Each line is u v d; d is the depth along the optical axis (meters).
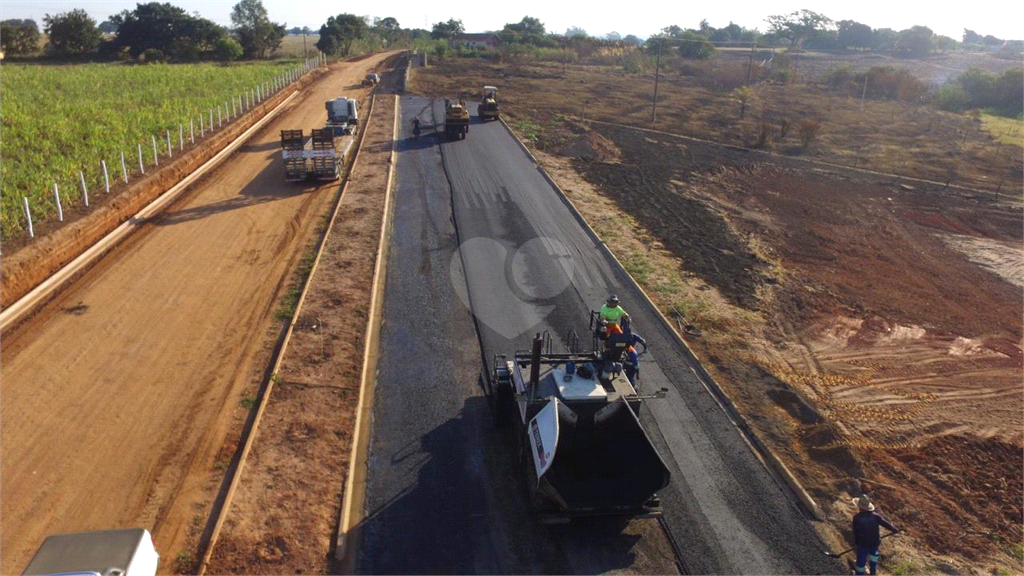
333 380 13.89
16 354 14.44
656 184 32.31
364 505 10.55
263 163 31.98
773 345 17.16
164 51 88.31
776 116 54.41
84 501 10.34
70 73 57.06
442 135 39.41
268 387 13.32
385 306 17.48
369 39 118.00
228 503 10.30
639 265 21.12
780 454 12.31
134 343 15.08
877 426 14.00
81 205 22.38
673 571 9.54
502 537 10.02
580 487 10.07
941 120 55.38
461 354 15.22
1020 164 40.31
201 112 39.69
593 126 46.75
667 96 63.06
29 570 6.45
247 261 19.98
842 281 22.19
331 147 28.78
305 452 11.64
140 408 12.70
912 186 34.69
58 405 12.70
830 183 34.81
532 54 99.62
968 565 10.23
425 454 11.82
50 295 17.25
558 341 15.98
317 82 65.50
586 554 9.77
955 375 16.52
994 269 24.44
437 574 9.30
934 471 12.66
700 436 12.64
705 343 16.39
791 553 9.99
